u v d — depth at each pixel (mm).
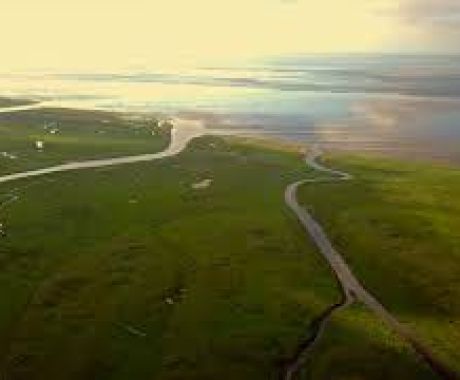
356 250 128125
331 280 115562
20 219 148625
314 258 125188
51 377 88312
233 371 88188
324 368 88062
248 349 92875
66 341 96375
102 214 153500
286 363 89750
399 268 118562
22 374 88875
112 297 108938
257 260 124188
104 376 88375
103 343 95688
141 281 115062
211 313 103375
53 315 103500
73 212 154500
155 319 102062
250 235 137750
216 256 126188
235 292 110750
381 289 112000
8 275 117812
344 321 99875
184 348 93875
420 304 106312
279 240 134875
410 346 93000
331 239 135625
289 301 106938
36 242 134125
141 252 128875
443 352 91625
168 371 88688
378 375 86375
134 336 97438
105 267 121000
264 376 87062
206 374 87750
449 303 106000
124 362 91125
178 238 136625
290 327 98812
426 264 119562
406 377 86062
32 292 111250
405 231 136000
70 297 109438
